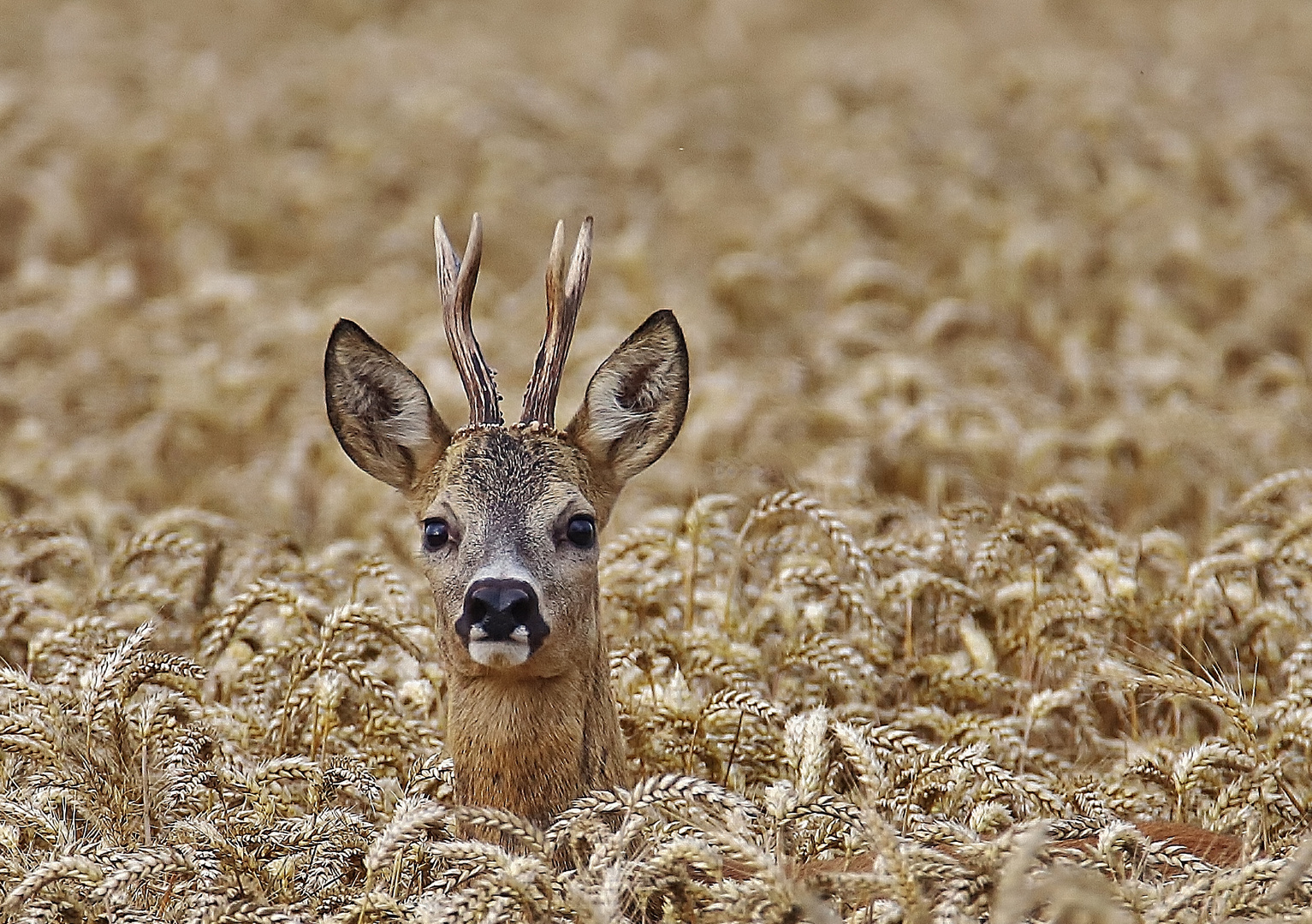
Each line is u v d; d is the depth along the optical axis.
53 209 24.20
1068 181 25.42
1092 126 27.39
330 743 10.09
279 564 12.45
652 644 10.60
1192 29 36.34
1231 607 11.23
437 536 8.70
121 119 28.34
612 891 7.18
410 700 10.26
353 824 8.53
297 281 22.47
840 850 8.60
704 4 40.19
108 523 14.05
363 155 27.08
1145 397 17.55
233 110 29.12
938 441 15.34
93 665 9.64
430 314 20.77
